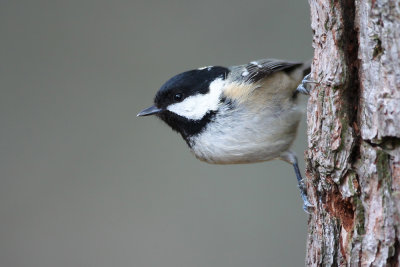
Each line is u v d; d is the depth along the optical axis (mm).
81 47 12180
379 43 4570
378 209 4746
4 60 12039
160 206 10930
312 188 5617
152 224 10766
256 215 10734
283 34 11820
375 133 4668
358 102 5016
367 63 4715
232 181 11117
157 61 12039
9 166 11312
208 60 11875
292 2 11969
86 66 12062
